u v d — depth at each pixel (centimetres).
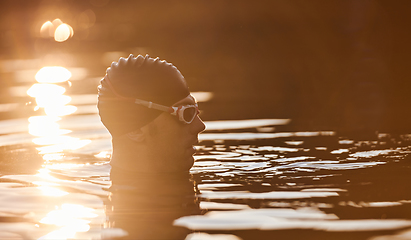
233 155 379
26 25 2645
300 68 1065
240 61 1222
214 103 702
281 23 1681
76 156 379
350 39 1327
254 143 429
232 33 1677
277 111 616
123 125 319
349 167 321
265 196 249
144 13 2444
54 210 232
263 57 1260
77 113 609
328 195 248
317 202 235
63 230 203
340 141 421
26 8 2981
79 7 3184
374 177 288
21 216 224
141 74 317
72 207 236
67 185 284
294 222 205
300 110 612
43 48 1825
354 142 414
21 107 663
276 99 721
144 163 320
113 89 318
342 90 768
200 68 1133
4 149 409
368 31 1318
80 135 472
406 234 188
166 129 318
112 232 198
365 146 395
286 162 345
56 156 379
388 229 194
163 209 229
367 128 477
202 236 191
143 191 267
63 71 1154
